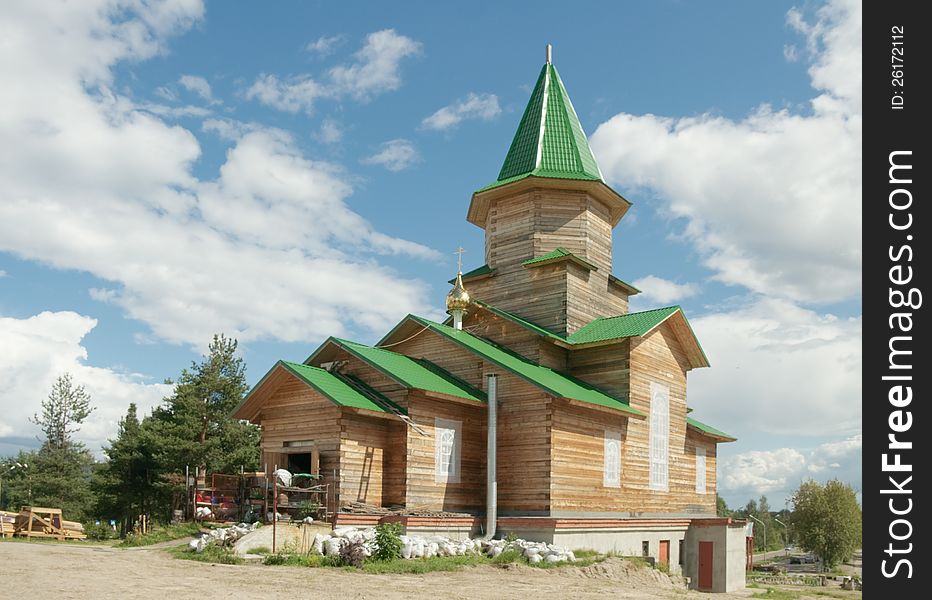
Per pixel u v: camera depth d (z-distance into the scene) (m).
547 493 30.33
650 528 34.25
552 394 30.09
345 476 28.00
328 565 21.94
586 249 38.19
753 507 170.75
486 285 39.25
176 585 17.28
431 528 27.88
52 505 67.12
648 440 36.28
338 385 29.81
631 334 34.59
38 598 14.74
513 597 18.05
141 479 56.31
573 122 41.50
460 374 34.22
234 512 30.66
